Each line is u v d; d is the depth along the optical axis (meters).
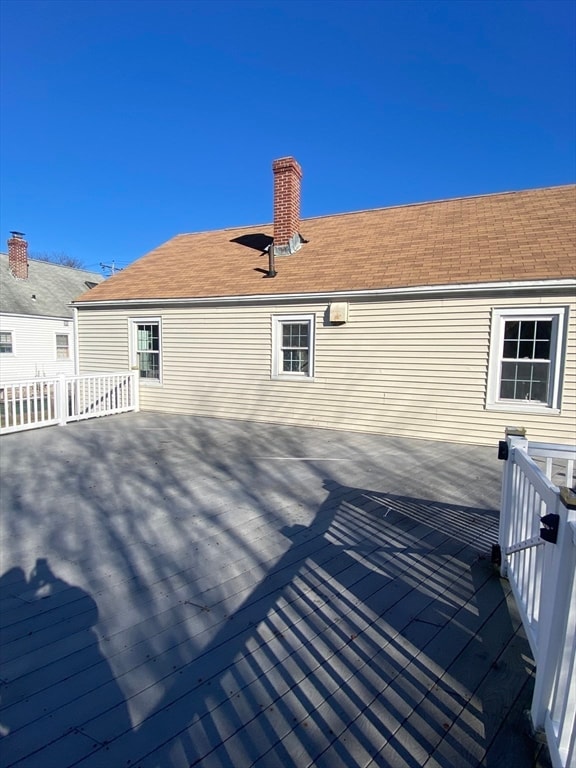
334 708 2.03
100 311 11.70
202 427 9.12
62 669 2.26
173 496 4.91
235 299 9.62
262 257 10.96
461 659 2.36
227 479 5.57
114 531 3.97
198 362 10.41
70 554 3.54
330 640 2.50
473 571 3.30
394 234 10.02
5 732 1.89
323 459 6.62
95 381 10.70
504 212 9.41
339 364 8.80
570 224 8.20
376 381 8.46
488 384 7.54
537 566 2.29
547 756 1.80
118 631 2.58
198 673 2.24
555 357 7.07
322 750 1.82
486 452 7.15
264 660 2.34
